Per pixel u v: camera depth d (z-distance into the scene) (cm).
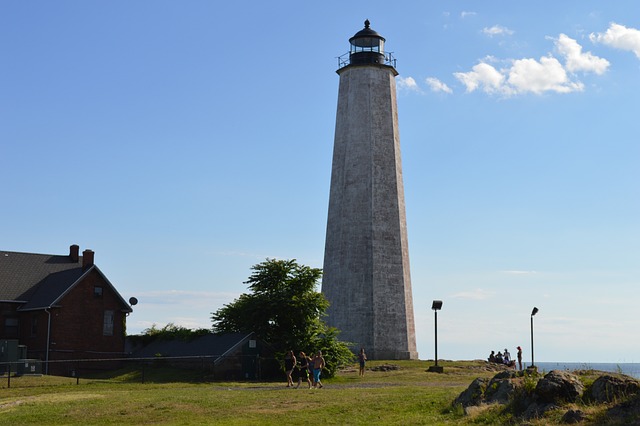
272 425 2836
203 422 2958
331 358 5469
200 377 5350
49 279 6919
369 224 7494
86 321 6550
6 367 5584
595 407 2383
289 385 4619
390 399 3300
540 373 2928
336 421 2872
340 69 7969
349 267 7481
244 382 5125
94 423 3041
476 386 2955
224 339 5700
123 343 6725
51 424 3045
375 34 7950
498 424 2492
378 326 7338
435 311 6131
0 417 3219
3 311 6625
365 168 7594
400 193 7750
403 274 7550
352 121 7731
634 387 2425
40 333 6438
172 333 6512
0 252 7062
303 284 5725
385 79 7838
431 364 6775
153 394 3938
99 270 6644
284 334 5566
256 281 5741
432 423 2680
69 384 4834
